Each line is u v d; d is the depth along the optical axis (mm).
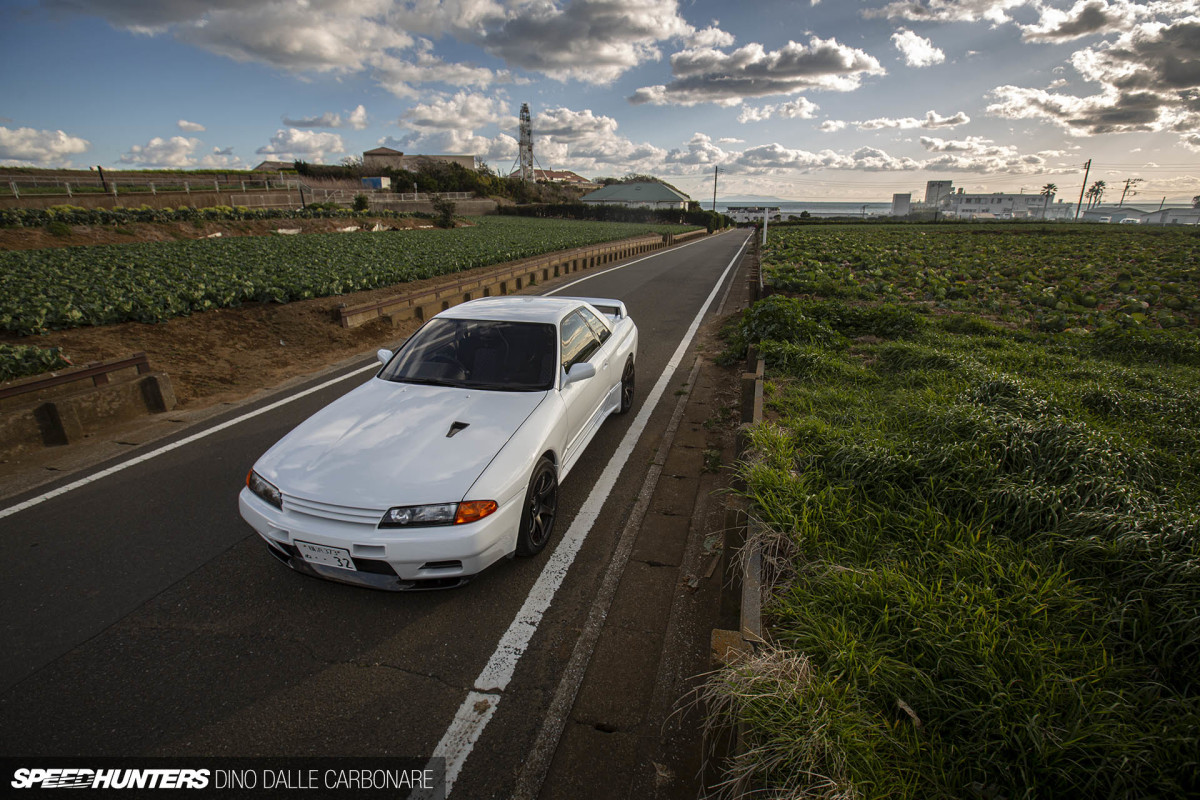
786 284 15477
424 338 4438
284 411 6246
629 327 6215
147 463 4875
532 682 2584
